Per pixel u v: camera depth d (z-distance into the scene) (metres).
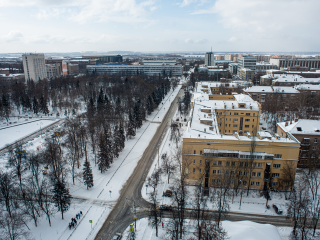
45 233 75.25
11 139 157.00
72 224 78.25
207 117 126.06
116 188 101.62
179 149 123.56
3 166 112.19
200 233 67.06
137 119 177.75
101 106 192.12
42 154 117.62
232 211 85.94
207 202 90.31
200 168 100.12
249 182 94.75
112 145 132.50
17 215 75.75
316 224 73.88
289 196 92.06
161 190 99.31
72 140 123.94
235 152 95.31
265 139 96.56
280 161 94.94
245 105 148.62
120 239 73.31
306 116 173.38
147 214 85.25
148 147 144.62
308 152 114.31
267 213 85.12
